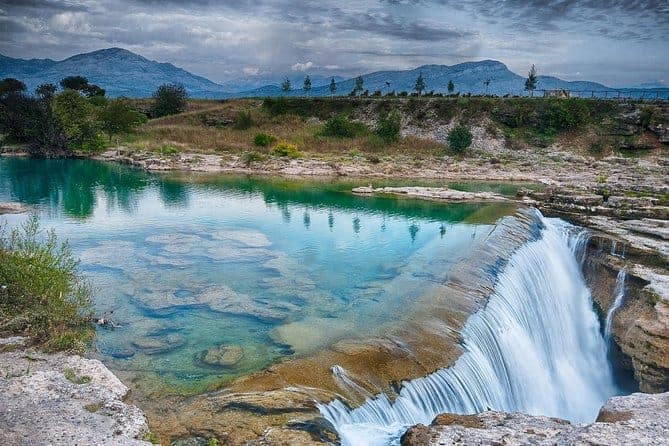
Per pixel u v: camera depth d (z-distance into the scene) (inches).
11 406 394.3
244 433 387.5
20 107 2691.9
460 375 529.3
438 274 832.9
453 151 2637.8
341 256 974.4
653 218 1219.9
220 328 627.2
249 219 1288.1
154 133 2992.1
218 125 3344.0
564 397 765.3
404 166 2265.0
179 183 1804.9
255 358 541.0
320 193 1672.0
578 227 1182.9
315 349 554.9
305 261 939.3
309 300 730.2
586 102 2859.3
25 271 591.8
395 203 1525.6
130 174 1998.0
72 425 375.9
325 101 3464.6
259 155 2284.7
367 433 413.7
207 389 466.9
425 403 483.2
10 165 2199.8
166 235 1101.1
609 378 848.3
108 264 880.3
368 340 576.7
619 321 852.6
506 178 2032.5
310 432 391.2
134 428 380.2
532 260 967.6
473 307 684.1
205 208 1403.8
